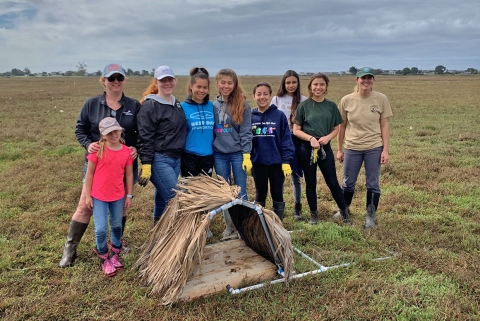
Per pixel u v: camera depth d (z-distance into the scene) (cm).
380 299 333
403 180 713
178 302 334
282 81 534
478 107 1988
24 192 637
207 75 428
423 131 1234
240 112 426
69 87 4488
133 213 555
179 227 358
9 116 1688
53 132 1255
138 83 5334
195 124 423
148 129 391
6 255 417
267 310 324
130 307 331
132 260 409
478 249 432
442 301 331
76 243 404
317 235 469
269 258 395
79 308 329
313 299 339
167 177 404
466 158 859
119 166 374
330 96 2741
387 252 428
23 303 334
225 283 354
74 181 711
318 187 676
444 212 545
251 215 388
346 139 509
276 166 467
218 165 445
